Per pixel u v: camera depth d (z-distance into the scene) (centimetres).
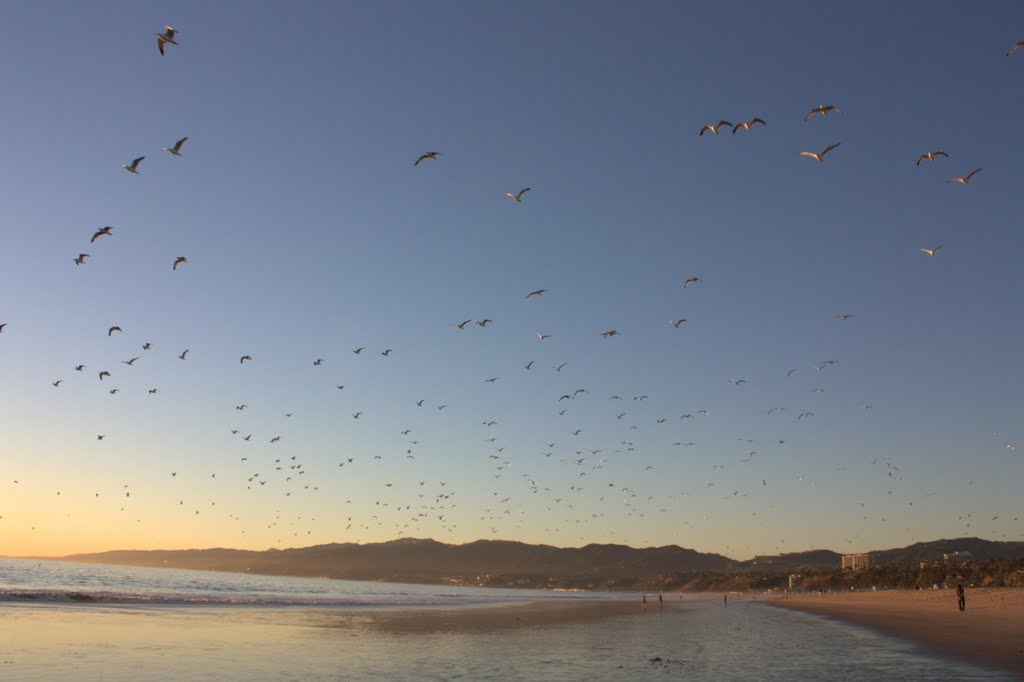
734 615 6788
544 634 4253
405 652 3148
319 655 2972
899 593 10756
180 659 2698
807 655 2983
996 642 3306
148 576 18612
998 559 12375
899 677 2275
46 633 3331
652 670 2570
